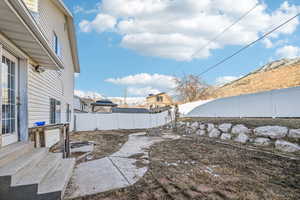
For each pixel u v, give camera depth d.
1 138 3.03
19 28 2.84
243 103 9.93
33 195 2.33
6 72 3.45
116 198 2.71
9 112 3.54
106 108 28.92
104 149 6.69
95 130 15.32
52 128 4.54
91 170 4.04
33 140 4.08
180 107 16.78
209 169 4.12
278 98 8.01
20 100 3.92
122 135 11.49
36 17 5.38
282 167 4.07
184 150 6.35
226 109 11.22
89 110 26.94
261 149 5.76
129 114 17.36
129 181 3.39
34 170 2.86
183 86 26.53
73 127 13.95
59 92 8.59
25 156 3.10
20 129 3.85
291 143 5.30
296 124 6.04
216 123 9.69
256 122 7.62
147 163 4.68
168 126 15.44
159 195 2.82
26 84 4.02
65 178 2.89
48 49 3.78
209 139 8.43
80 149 6.46
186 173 3.86
